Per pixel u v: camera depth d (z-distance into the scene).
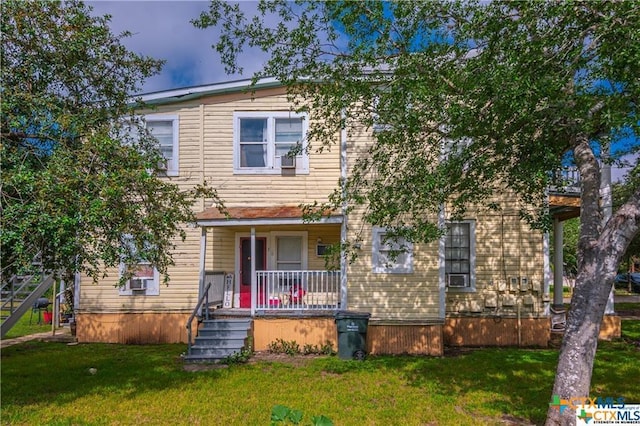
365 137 11.38
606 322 12.48
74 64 7.23
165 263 7.24
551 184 7.64
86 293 12.64
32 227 5.74
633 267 39.09
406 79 6.32
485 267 12.21
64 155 6.22
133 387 8.02
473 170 7.02
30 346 12.09
